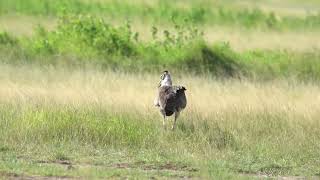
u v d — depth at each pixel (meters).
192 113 60.88
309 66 93.50
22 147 53.03
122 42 94.75
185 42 101.38
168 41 98.44
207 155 53.22
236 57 93.94
